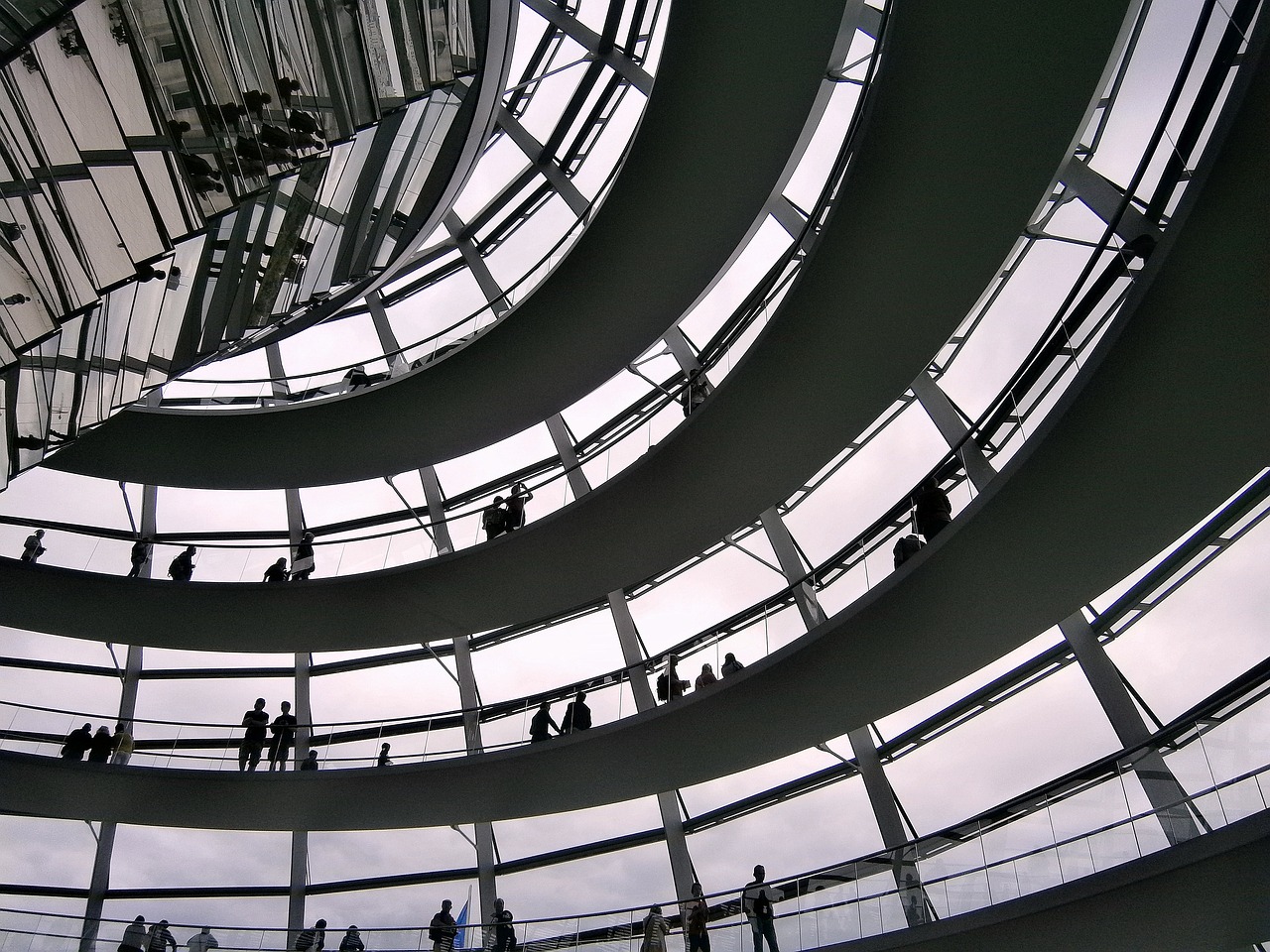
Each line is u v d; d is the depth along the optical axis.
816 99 12.39
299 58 6.61
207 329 10.19
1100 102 11.28
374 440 20.00
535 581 18.69
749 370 14.07
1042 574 12.41
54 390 7.96
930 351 13.52
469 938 16.72
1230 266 8.85
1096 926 11.51
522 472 21.50
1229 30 8.14
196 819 19.89
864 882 13.47
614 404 20.25
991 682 14.85
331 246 11.93
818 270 12.55
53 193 5.29
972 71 9.96
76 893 20.28
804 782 16.98
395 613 19.92
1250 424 10.30
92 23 5.11
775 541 17.61
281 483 21.17
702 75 12.29
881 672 14.38
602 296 16.31
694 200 14.34
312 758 19.33
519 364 17.97
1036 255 13.49
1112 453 10.76
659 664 18.42
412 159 12.74
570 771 17.61
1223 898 10.58
